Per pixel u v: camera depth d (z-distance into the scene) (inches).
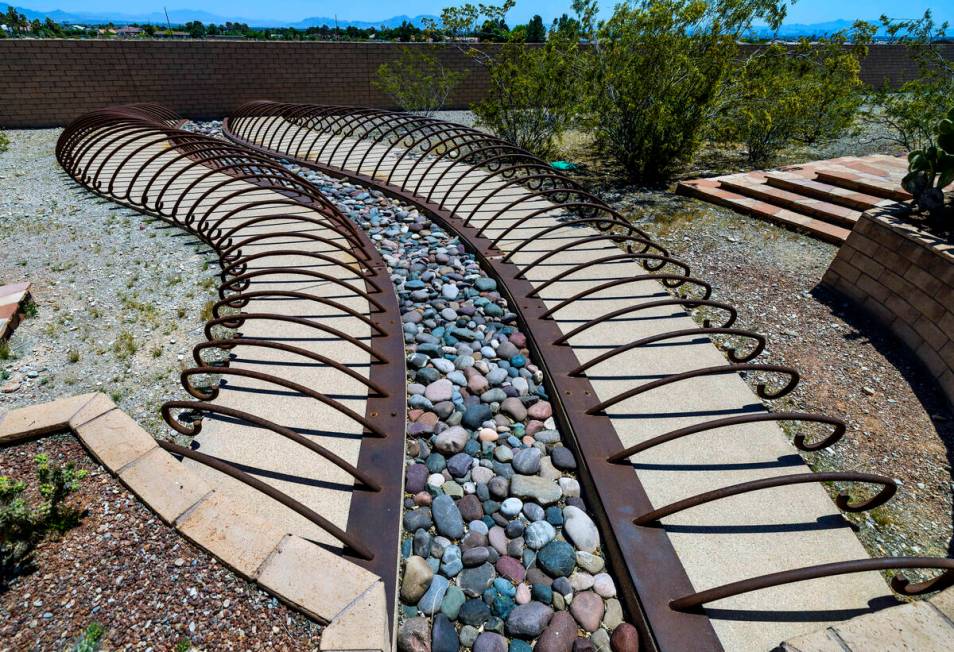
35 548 70.9
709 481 99.7
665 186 289.6
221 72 483.5
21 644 60.2
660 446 107.7
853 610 77.9
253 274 134.3
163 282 164.6
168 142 371.2
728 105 305.4
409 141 412.8
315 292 163.2
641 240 161.0
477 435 116.7
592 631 79.0
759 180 262.1
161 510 74.4
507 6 368.5
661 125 264.7
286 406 114.4
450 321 158.4
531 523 96.0
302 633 61.6
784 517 93.1
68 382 118.6
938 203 146.9
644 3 267.0
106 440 85.1
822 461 108.3
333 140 403.5
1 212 216.1
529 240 181.5
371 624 60.3
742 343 146.6
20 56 414.0
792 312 162.2
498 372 134.8
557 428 120.9
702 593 72.6
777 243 207.5
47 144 366.6
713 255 198.8
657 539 88.0
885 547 91.0
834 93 360.5
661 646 72.8
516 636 78.3
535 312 156.1
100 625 62.1
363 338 140.7
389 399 118.1
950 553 90.8
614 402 105.5
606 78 280.1
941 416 122.3
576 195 267.3
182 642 60.7
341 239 204.8
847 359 141.3
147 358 128.5
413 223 228.4
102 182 260.7
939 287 133.6
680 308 159.5
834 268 171.3
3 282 158.7
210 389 115.6
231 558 68.2
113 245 188.9
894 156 290.0
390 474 98.3
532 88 312.0
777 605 78.2
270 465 99.0
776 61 356.5
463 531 95.2
